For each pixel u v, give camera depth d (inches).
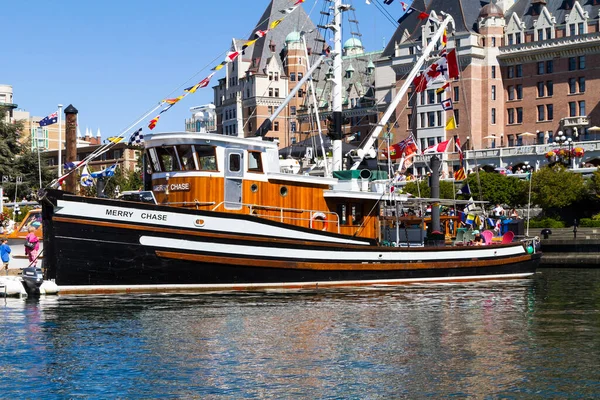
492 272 1654.8
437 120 5064.0
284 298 1261.1
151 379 757.9
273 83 6141.7
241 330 986.7
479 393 719.1
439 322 1072.8
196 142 1314.0
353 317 1100.5
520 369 801.6
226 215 1293.1
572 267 2472.9
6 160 3858.3
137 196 1353.3
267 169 1375.5
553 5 5024.6
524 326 1049.5
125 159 5285.4
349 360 836.6
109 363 813.9
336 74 1583.4
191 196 1316.4
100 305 1151.0
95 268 1222.9
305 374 778.2
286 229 1344.7
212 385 740.0
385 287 1450.5
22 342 904.3
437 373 784.9
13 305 1152.2
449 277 1569.9
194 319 1054.4
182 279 1279.5
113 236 1222.3
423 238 1640.0
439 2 5226.4
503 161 4512.8
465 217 1822.1
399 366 812.6
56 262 1208.8
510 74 5078.7
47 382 747.4
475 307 1227.2
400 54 5300.2
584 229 2972.4
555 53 4867.1
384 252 1459.2
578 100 4783.5
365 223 1515.7
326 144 1991.9
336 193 1446.9
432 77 1750.7
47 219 1226.6
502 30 5078.7
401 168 1683.1
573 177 3417.8
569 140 3929.6
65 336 938.1
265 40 6304.1
